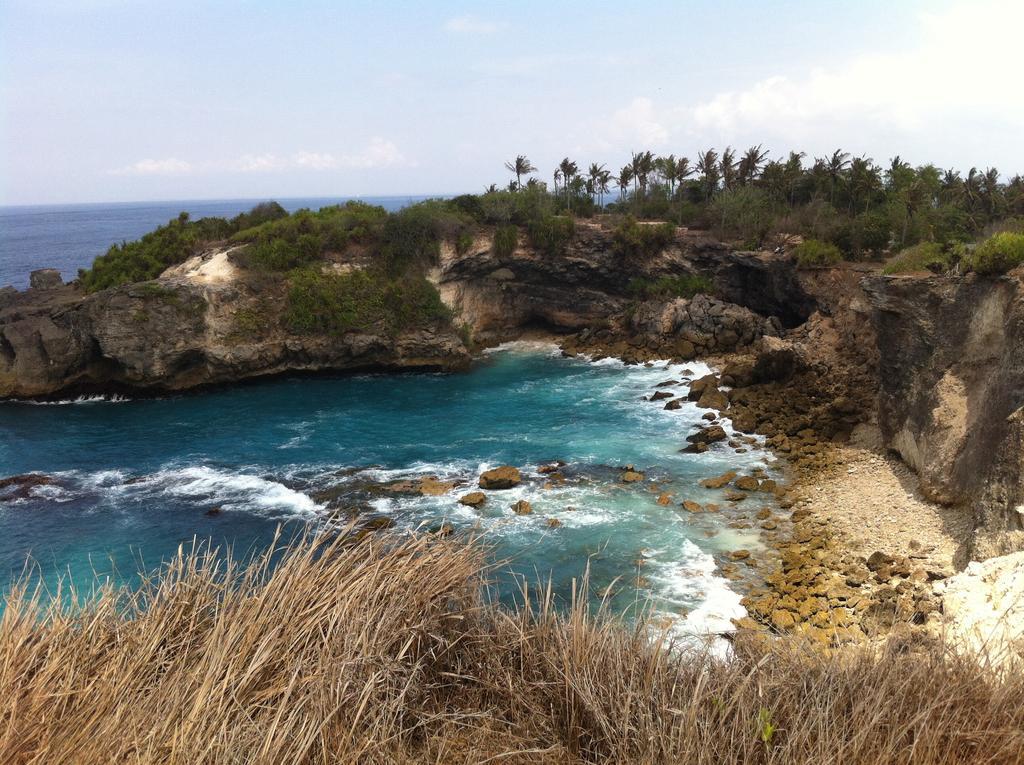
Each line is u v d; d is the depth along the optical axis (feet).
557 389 168.04
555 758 21.25
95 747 17.72
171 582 24.31
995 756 19.36
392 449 127.85
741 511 95.40
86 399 171.12
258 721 18.85
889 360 110.63
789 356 144.87
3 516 101.50
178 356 171.63
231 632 21.18
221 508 103.04
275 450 129.29
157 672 21.29
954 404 91.86
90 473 119.65
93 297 169.78
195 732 18.04
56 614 22.03
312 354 187.52
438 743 21.79
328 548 24.84
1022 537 62.13
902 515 88.53
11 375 169.78
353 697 20.62
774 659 24.40
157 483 114.01
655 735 19.85
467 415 148.46
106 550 90.17
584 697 21.53
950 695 21.63
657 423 137.39
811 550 82.12
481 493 101.55
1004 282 86.53
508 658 24.75
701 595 73.10
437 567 25.66
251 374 183.62
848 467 107.86
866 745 19.74
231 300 180.75
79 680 19.94
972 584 53.88
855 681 22.40
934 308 99.81
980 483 80.23
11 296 206.69
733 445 121.49
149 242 220.23
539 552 83.76
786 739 20.38
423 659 23.77
